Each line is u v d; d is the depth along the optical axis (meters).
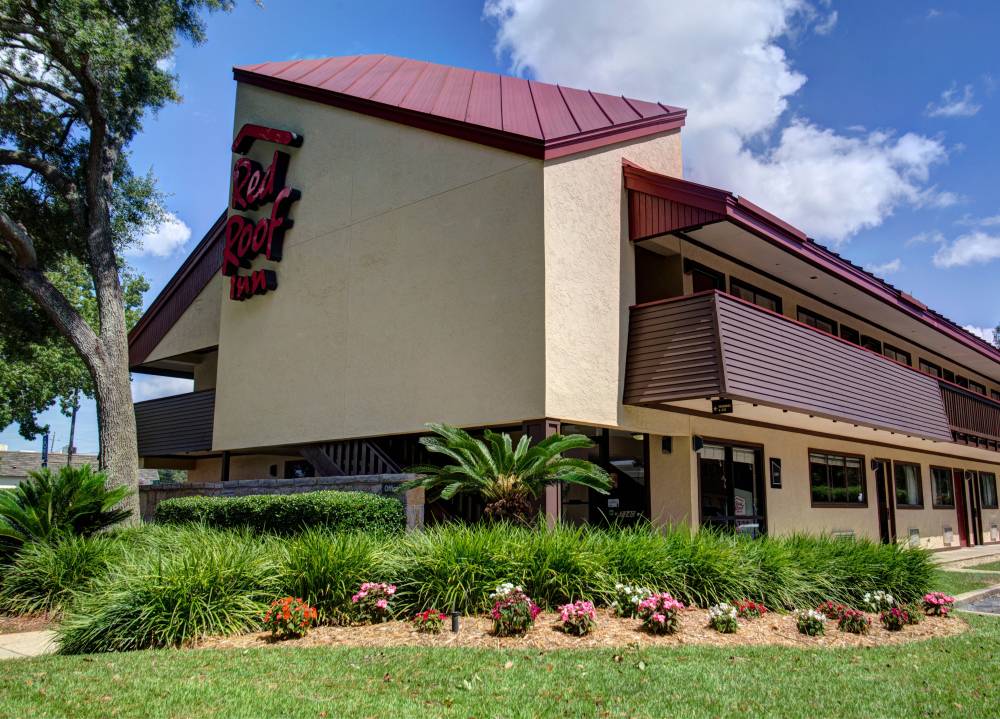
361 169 15.02
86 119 17.19
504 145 12.32
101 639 7.39
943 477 26.05
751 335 12.21
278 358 16.33
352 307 14.73
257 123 17.59
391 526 10.97
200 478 23.00
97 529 11.51
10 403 35.38
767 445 16.31
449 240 13.11
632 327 12.84
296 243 16.28
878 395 15.88
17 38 15.46
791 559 10.14
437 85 17.11
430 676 6.11
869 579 10.20
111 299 16.06
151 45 16.44
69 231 18.92
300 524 10.91
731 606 8.16
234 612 7.86
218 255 20.22
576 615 7.50
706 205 12.25
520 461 10.21
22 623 9.34
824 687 6.21
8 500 10.55
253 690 5.71
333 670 6.27
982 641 8.39
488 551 8.45
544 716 5.27
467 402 12.35
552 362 11.34
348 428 14.42
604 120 14.09
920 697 6.05
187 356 21.86
